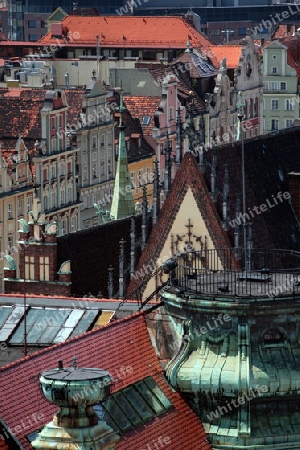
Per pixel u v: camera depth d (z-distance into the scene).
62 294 130.38
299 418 75.06
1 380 68.56
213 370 74.44
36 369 69.56
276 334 74.94
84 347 72.62
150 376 74.00
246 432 74.25
